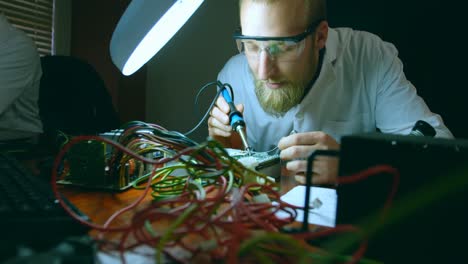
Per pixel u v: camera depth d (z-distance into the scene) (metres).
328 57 1.25
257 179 0.56
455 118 1.58
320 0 0.96
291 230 0.41
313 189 0.65
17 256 0.30
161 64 2.49
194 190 0.48
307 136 0.77
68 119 1.76
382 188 0.37
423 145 0.35
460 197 0.34
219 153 0.54
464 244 0.34
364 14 1.66
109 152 0.75
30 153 0.92
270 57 0.92
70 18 2.44
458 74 1.56
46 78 1.77
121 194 0.62
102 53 2.32
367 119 1.32
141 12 0.73
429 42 1.59
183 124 2.45
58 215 0.43
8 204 0.44
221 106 1.01
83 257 0.31
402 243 0.36
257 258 0.32
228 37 2.26
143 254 0.36
